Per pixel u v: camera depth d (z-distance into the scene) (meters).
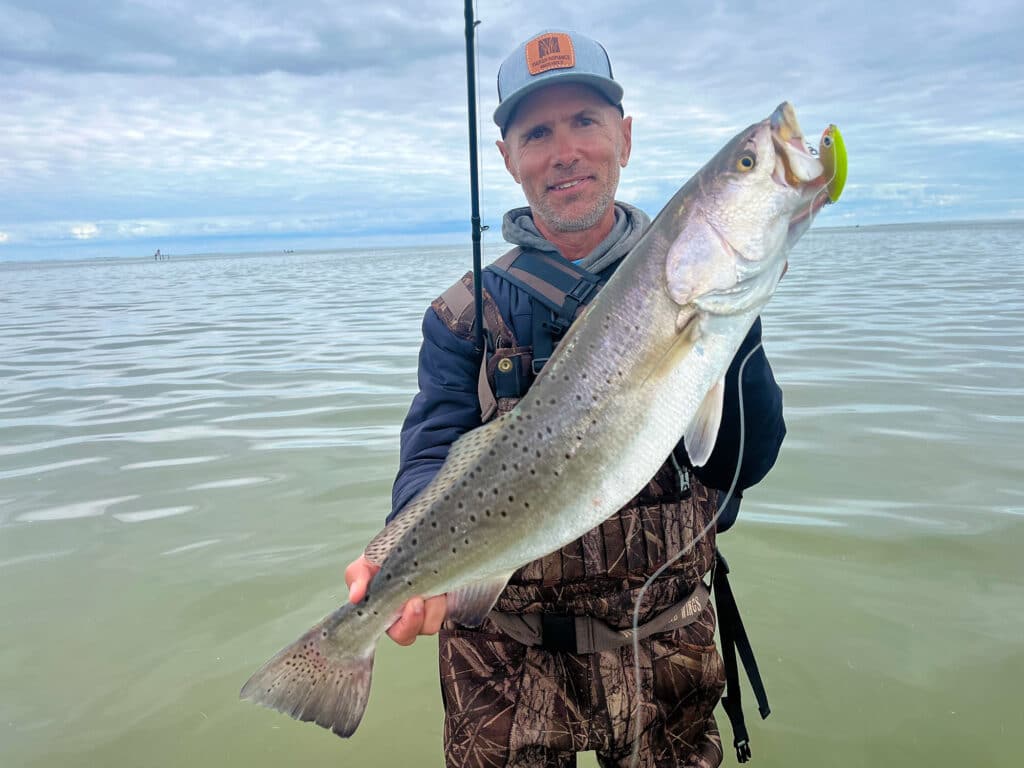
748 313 0.78
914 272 7.87
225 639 1.40
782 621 1.41
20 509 1.98
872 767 1.08
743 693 1.24
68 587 1.58
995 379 2.86
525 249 1.00
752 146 0.77
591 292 0.92
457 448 0.86
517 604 0.91
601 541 0.88
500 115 1.01
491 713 0.92
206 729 1.20
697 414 0.77
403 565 0.86
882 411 2.51
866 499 1.84
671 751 0.94
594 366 0.81
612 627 0.91
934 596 1.44
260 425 2.68
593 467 0.80
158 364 3.98
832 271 8.45
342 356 3.97
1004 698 1.17
